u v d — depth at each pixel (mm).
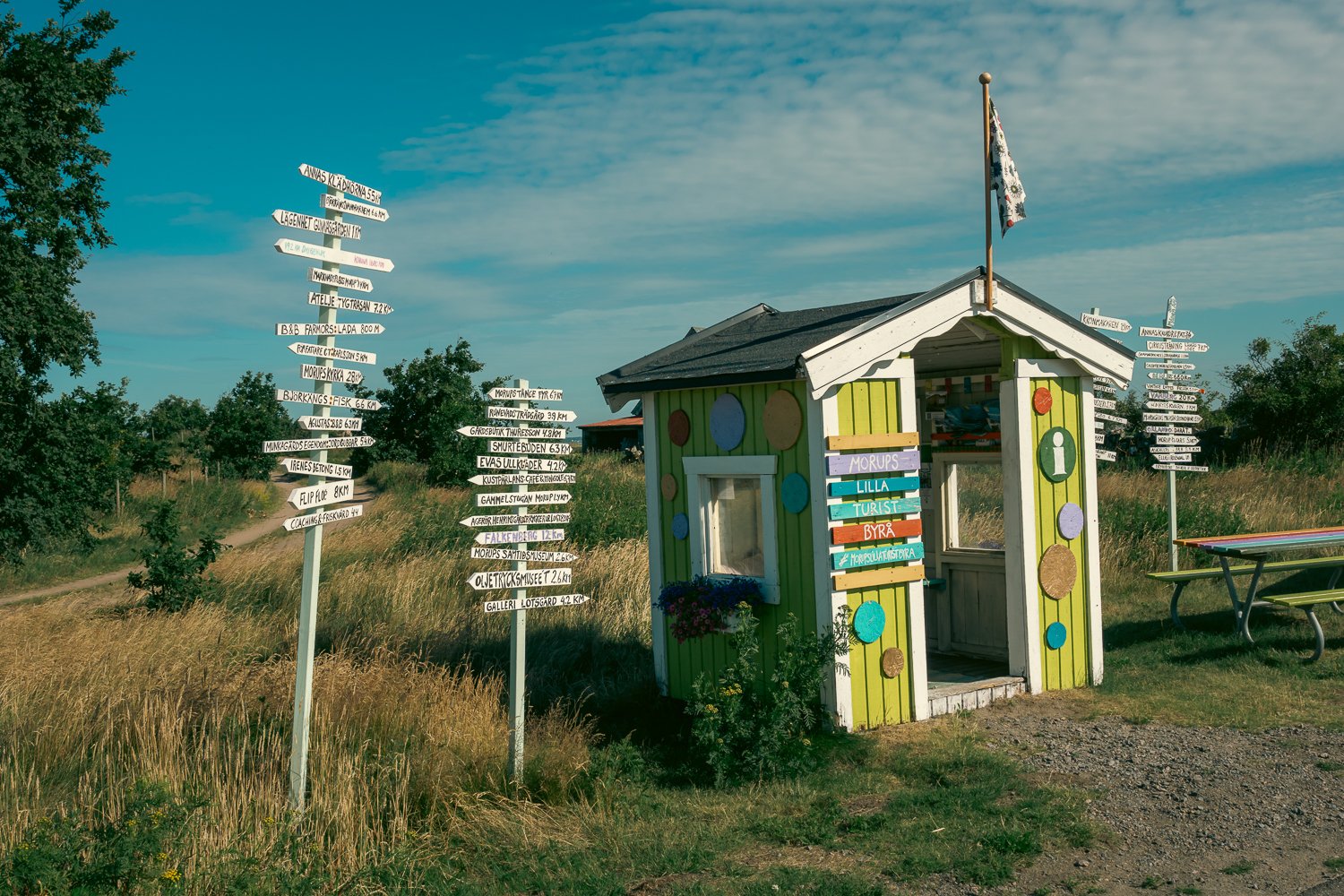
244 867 5039
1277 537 10602
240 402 49812
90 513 26391
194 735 7613
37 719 8070
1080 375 9148
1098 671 9102
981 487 10031
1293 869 4902
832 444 7547
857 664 7758
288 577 14742
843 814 6066
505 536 6863
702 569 8742
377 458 50188
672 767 7336
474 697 8266
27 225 22297
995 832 5520
